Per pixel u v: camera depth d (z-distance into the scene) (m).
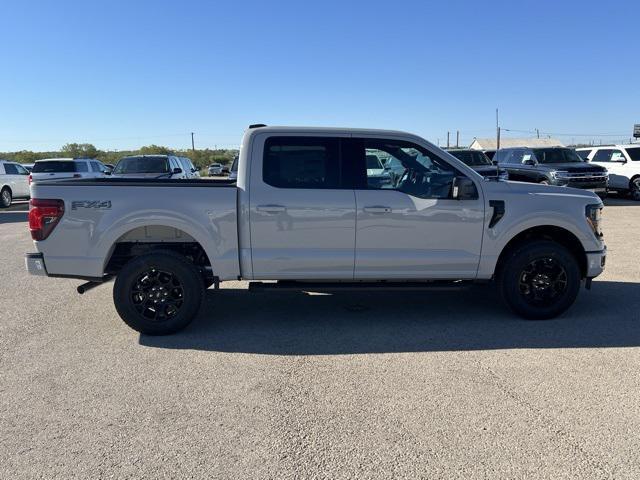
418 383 3.96
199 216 5.02
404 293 6.67
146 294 5.06
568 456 2.99
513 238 5.52
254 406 3.62
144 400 3.73
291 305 6.16
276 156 5.14
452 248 5.27
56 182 5.10
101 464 2.96
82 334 5.18
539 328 5.23
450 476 2.82
